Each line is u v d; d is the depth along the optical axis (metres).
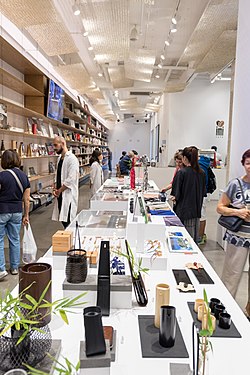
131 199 3.20
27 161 7.11
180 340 1.19
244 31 3.55
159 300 1.27
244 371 1.03
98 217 2.69
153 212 3.24
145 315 1.37
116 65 7.91
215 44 5.14
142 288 1.49
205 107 11.20
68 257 1.44
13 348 0.94
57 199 4.37
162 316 1.15
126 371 1.03
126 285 1.41
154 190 5.10
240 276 2.58
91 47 6.14
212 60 6.07
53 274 1.76
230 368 1.04
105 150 21.31
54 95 7.20
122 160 9.84
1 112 5.04
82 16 4.37
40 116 6.80
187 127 11.27
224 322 1.28
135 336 1.21
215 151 10.38
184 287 1.64
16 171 3.46
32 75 6.68
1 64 5.56
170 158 11.38
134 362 1.07
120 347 1.14
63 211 4.27
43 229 5.83
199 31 4.92
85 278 1.44
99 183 6.64
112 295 1.41
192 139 11.30
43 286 1.22
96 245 2.02
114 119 21.34
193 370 0.99
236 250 2.54
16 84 5.51
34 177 7.01
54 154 8.52
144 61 6.64
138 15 6.05
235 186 2.55
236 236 2.54
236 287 2.59
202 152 9.77
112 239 2.17
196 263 1.98
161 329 1.15
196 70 7.38
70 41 4.69
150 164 10.79
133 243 2.02
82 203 8.92
